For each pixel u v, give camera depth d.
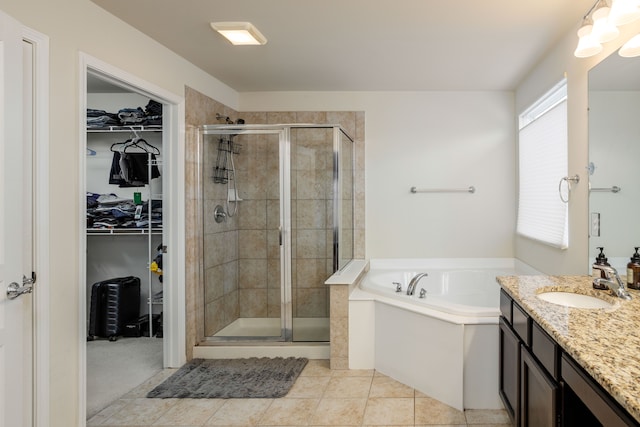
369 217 4.09
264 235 3.43
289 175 3.40
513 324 2.00
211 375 2.89
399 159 4.05
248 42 2.67
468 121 4.00
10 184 1.60
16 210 1.63
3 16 1.56
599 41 1.82
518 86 3.80
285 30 2.58
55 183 1.94
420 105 4.03
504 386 2.21
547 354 1.47
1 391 1.57
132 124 3.70
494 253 4.00
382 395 2.59
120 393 2.66
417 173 4.04
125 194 4.04
